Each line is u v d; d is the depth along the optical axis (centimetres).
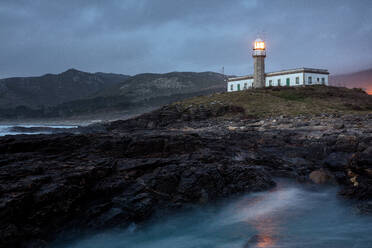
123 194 1008
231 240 891
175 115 5281
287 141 2369
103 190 995
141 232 956
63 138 1419
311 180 1449
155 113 5478
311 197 1237
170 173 1144
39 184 846
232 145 2102
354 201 1129
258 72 7575
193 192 1120
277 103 5384
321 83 7250
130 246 919
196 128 4116
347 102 5628
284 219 1018
